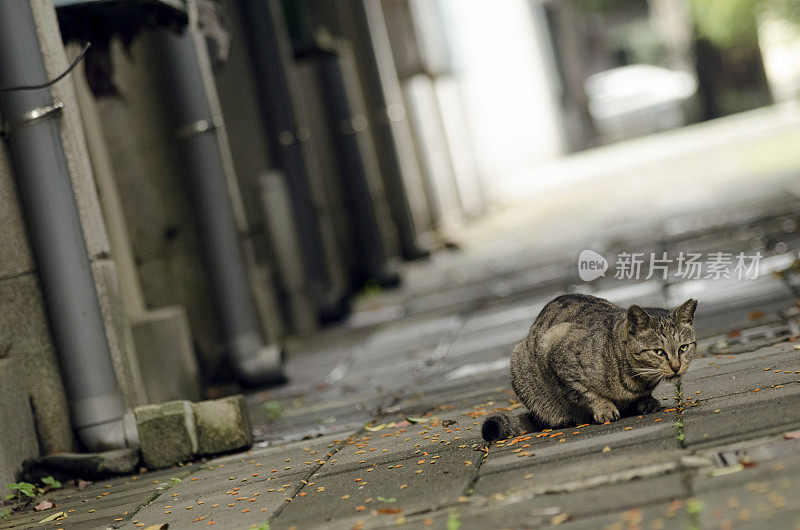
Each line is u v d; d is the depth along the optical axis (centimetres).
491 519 455
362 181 2019
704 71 5178
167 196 1235
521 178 4722
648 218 2023
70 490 736
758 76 4991
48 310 791
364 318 1645
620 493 455
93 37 902
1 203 776
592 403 606
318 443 756
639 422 588
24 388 768
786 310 880
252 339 1174
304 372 1223
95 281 802
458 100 3312
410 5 2695
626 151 4784
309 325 1572
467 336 1206
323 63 2002
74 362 787
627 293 1182
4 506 696
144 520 586
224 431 780
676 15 5531
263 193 1546
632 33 7381
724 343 808
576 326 617
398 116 2517
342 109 2012
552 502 462
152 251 1177
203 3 1138
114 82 1011
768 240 1312
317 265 1650
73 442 793
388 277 2003
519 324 1192
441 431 692
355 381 1071
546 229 2380
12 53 767
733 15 4034
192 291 1240
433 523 468
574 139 5847
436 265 2233
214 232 1172
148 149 1212
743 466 451
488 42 5112
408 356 1161
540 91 5303
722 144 3416
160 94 1257
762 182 2088
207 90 1189
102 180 1028
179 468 762
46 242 782
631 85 5981
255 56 1652
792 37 3956
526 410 686
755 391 606
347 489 571
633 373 593
